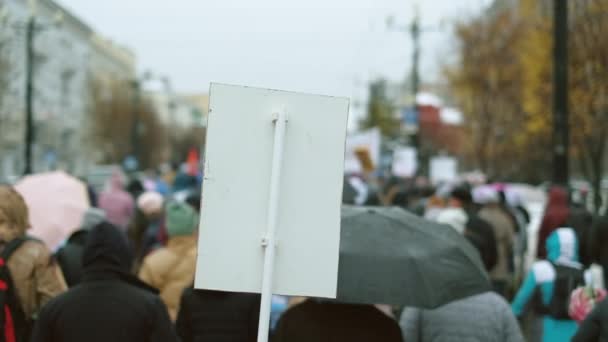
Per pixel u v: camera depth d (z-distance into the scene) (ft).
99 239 14.19
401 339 15.62
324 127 11.03
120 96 234.99
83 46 247.70
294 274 10.89
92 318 13.84
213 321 17.42
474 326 16.56
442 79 141.69
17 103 165.48
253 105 10.98
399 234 15.83
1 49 119.03
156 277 20.67
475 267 15.69
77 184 28.07
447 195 47.32
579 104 61.41
